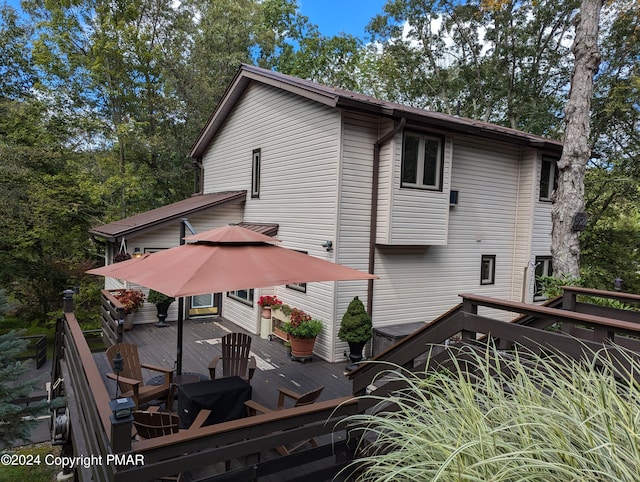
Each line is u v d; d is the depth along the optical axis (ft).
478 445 5.90
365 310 25.41
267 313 29.12
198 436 8.45
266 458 13.15
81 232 48.55
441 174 26.50
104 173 50.29
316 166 26.07
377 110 23.11
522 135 31.42
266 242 15.06
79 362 14.12
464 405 6.98
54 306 45.50
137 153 54.13
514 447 5.67
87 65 51.26
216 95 57.00
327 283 25.00
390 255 26.58
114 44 50.24
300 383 20.75
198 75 57.11
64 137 51.39
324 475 10.18
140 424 10.84
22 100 52.80
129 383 14.44
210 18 62.69
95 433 9.96
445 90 67.62
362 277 14.29
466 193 30.04
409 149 25.20
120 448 7.58
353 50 76.13
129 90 54.29
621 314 14.14
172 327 31.89
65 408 19.44
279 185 30.25
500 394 6.95
